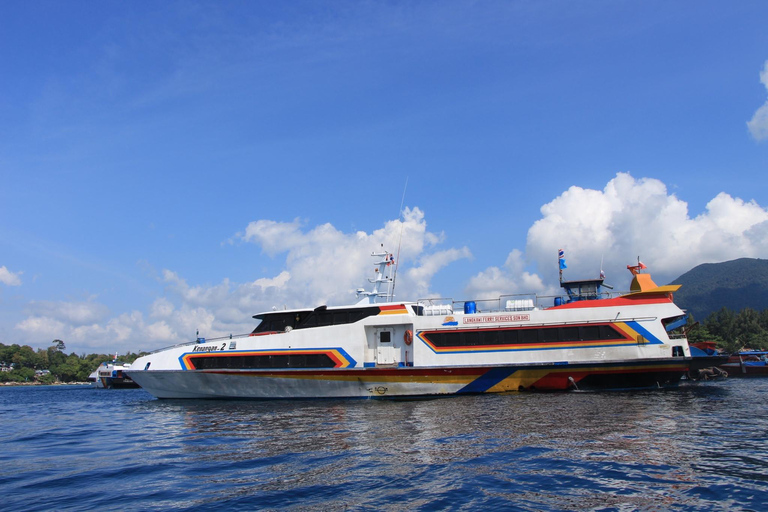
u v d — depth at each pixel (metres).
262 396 24.95
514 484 8.77
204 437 14.67
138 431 16.86
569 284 25.42
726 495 8.04
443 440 12.62
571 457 10.52
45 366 160.12
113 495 8.83
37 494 9.02
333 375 23.91
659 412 16.45
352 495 8.38
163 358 26.47
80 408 29.61
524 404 18.92
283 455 11.63
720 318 114.56
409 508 7.70
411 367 23.08
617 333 22.38
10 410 30.20
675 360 21.73
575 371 22.62
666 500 7.87
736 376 46.50
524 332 23.03
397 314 24.27
